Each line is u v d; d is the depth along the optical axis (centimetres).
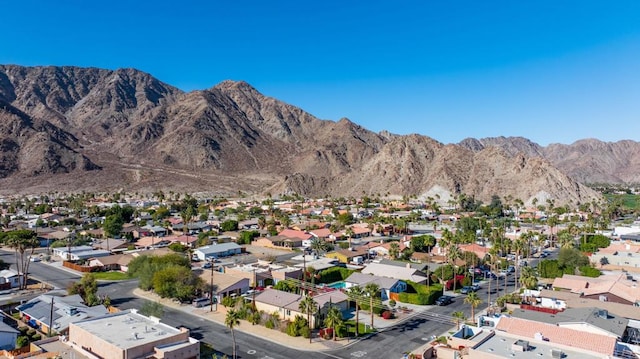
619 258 12606
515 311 7650
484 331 6762
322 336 7619
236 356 6806
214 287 9806
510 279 11825
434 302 9662
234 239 17350
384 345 7250
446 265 11269
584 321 6656
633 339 6656
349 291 9100
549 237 17725
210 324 8225
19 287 10688
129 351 5669
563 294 9044
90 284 9500
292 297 8631
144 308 8319
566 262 11700
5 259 13838
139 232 18525
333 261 13025
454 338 6850
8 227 19550
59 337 6950
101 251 14450
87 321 6831
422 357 6569
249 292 10125
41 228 19825
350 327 8044
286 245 16425
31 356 6188
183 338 6269
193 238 17488
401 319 8538
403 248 14762
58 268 12875
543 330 6412
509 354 5716
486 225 19675
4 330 6931
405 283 10450
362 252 14250
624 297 8575
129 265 11875
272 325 8006
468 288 10550
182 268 10075
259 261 12988
